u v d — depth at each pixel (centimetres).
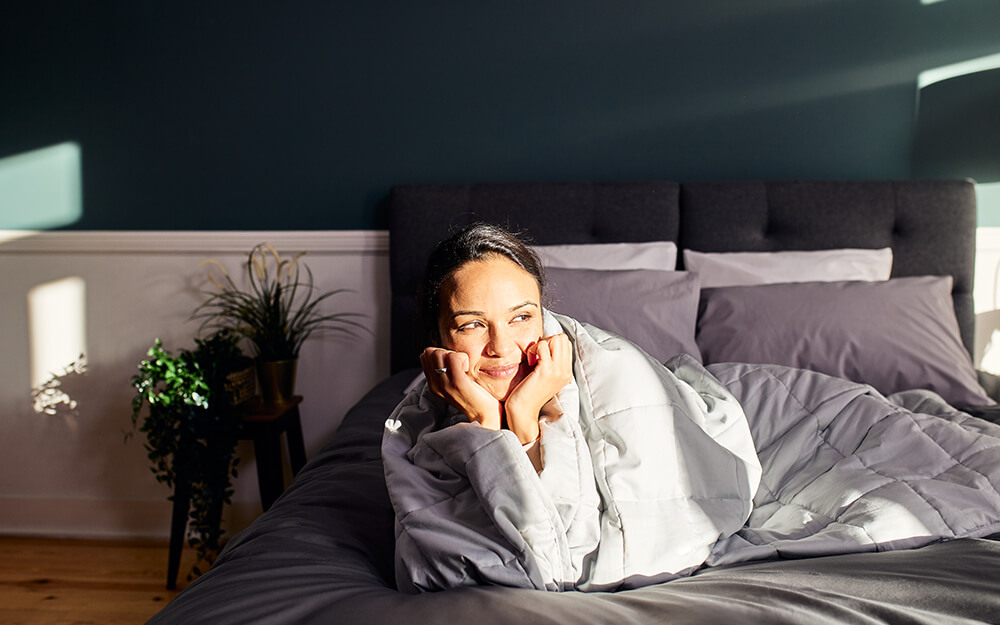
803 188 237
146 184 264
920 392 165
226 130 262
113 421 264
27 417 266
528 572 87
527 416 98
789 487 124
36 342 263
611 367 110
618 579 94
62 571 233
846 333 190
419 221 243
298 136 261
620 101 255
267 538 111
